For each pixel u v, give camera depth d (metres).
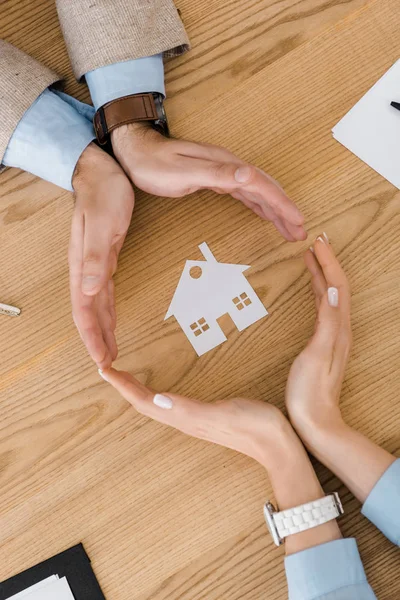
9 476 0.86
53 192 0.89
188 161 0.78
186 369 0.85
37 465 0.86
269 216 0.83
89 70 0.83
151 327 0.86
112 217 0.79
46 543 0.85
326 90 0.86
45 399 0.87
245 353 0.84
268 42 0.88
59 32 0.91
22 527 0.86
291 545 0.74
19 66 0.84
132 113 0.82
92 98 0.85
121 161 0.84
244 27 0.88
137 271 0.87
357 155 0.84
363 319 0.82
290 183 0.86
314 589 0.71
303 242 0.84
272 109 0.87
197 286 0.86
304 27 0.87
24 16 0.91
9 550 0.85
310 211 0.85
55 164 0.83
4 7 0.91
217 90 0.88
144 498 0.84
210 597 0.82
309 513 0.74
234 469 0.83
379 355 0.82
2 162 0.86
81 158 0.83
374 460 0.74
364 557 0.79
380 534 0.79
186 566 0.82
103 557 0.84
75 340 0.87
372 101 0.84
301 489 0.75
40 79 0.84
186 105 0.89
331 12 0.87
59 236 0.89
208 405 0.77
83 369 0.87
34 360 0.87
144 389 0.78
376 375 0.81
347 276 0.83
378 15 0.85
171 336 0.85
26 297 0.88
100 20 0.82
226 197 0.86
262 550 0.81
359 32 0.86
